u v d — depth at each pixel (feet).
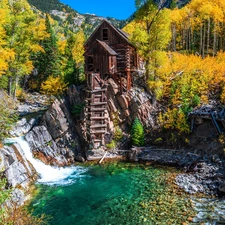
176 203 56.29
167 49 189.57
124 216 52.19
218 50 171.12
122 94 98.32
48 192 64.69
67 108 96.94
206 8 156.46
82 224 49.93
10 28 125.39
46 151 86.74
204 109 86.94
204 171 71.00
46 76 170.19
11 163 65.92
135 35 94.32
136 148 90.17
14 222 38.50
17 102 137.59
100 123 94.94
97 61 101.09
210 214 50.96
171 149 87.56
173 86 101.30
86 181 71.77
